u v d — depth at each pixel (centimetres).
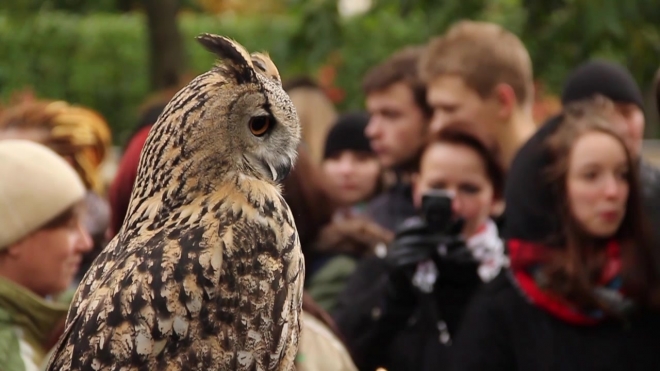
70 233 457
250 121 347
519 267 483
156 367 314
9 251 445
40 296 458
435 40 663
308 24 1140
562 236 477
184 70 1406
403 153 701
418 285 522
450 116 626
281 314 340
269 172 354
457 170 572
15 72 1803
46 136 577
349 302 536
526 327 477
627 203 480
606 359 467
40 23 1725
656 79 666
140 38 1898
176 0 1409
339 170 753
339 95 1271
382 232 582
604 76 641
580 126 486
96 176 604
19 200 443
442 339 519
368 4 1293
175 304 318
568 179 479
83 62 1869
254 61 366
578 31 1023
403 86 698
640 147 648
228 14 2062
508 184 498
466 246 523
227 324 326
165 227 336
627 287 470
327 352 424
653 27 1028
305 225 529
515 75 632
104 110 1903
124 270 323
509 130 628
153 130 345
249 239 338
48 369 321
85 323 317
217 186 342
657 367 471
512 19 1111
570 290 467
